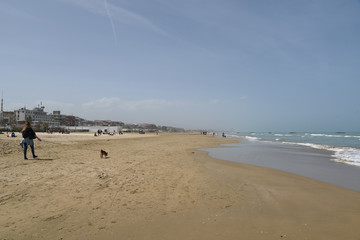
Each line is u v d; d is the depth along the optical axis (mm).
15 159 10430
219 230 3941
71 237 3496
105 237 3543
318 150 23266
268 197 6125
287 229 4062
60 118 166000
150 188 6543
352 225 4301
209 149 23594
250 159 15398
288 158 16109
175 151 18891
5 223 3879
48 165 9250
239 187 7168
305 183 8078
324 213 4953
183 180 7797
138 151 17594
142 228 3926
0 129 71438
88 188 6215
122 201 5309
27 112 140500
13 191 5605
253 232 3898
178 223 4195
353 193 6762
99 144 23344
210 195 6109
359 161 14500
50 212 4449
